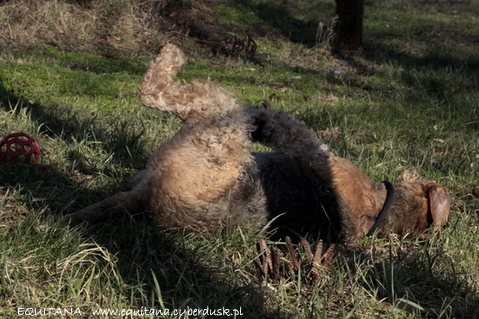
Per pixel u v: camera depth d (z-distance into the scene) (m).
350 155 6.47
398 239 4.58
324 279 3.85
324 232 4.22
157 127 6.60
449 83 10.98
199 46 12.49
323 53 13.04
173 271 3.78
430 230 4.62
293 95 9.48
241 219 4.00
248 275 3.89
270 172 4.02
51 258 3.69
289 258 4.11
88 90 8.05
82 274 3.58
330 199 4.18
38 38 11.02
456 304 3.78
